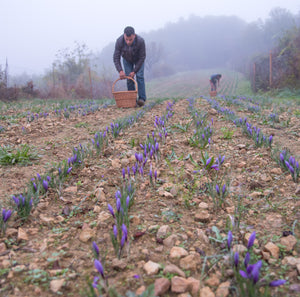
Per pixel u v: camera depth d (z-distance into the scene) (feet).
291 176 9.78
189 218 7.79
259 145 13.25
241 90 101.81
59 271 5.73
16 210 7.93
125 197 7.73
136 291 5.16
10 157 12.35
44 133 18.47
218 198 8.73
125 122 18.10
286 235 6.73
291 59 59.11
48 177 9.48
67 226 7.56
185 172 10.73
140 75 26.18
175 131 17.22
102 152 13.65
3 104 39.29
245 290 4.99
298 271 5.52
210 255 6.22
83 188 9.94
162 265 5.88
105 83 82.23
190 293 5.18
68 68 94.58
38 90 65.26
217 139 15.20
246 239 6.57
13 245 6.65
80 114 25.13
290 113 24.23
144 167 11.60
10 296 5.11
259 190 9.22
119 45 25.04
